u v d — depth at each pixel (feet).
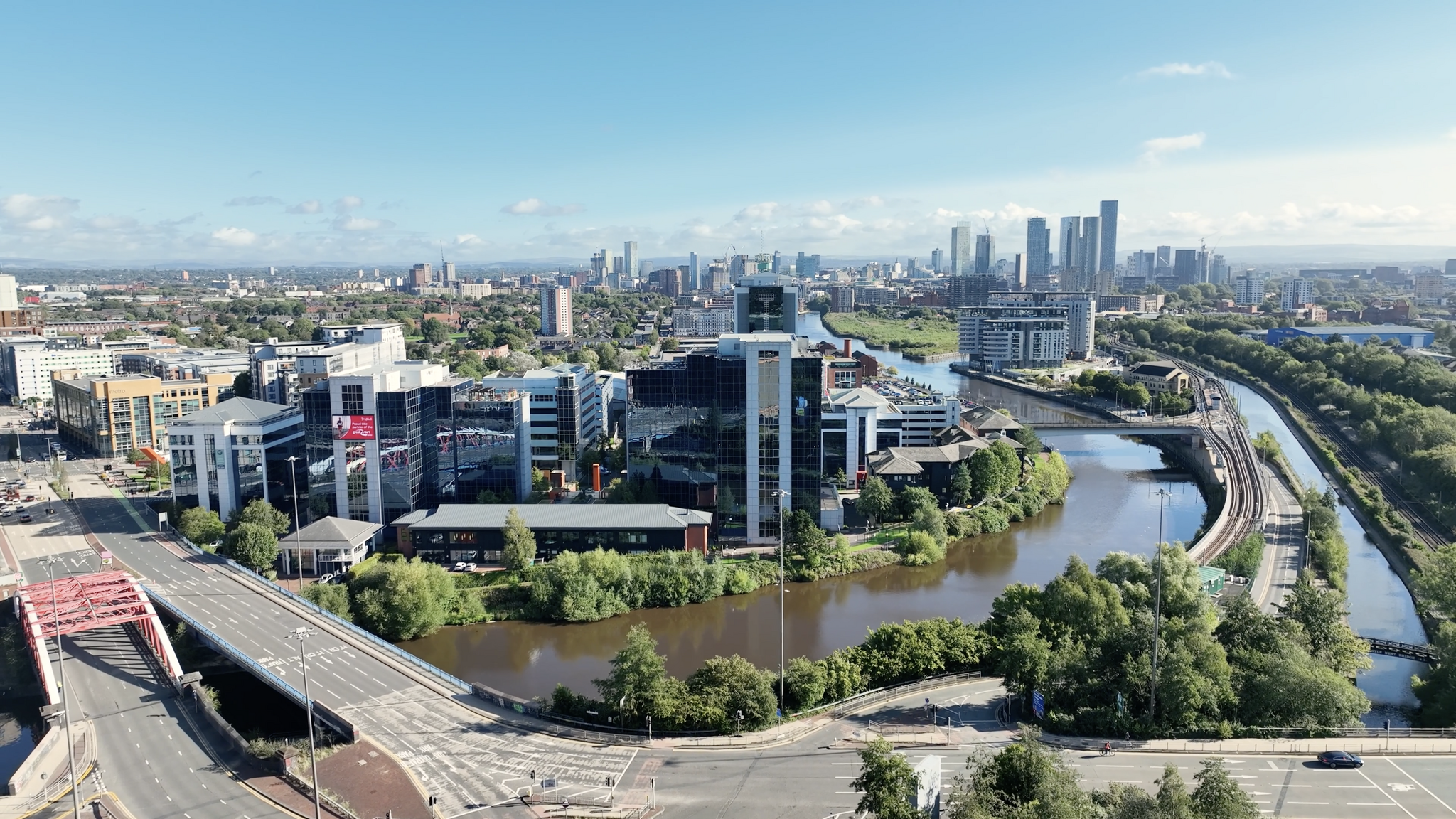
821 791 425.28
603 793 426.92
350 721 510.17
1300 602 567.18
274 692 593.83
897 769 349.00
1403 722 533.96
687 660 648.38
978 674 556.51
